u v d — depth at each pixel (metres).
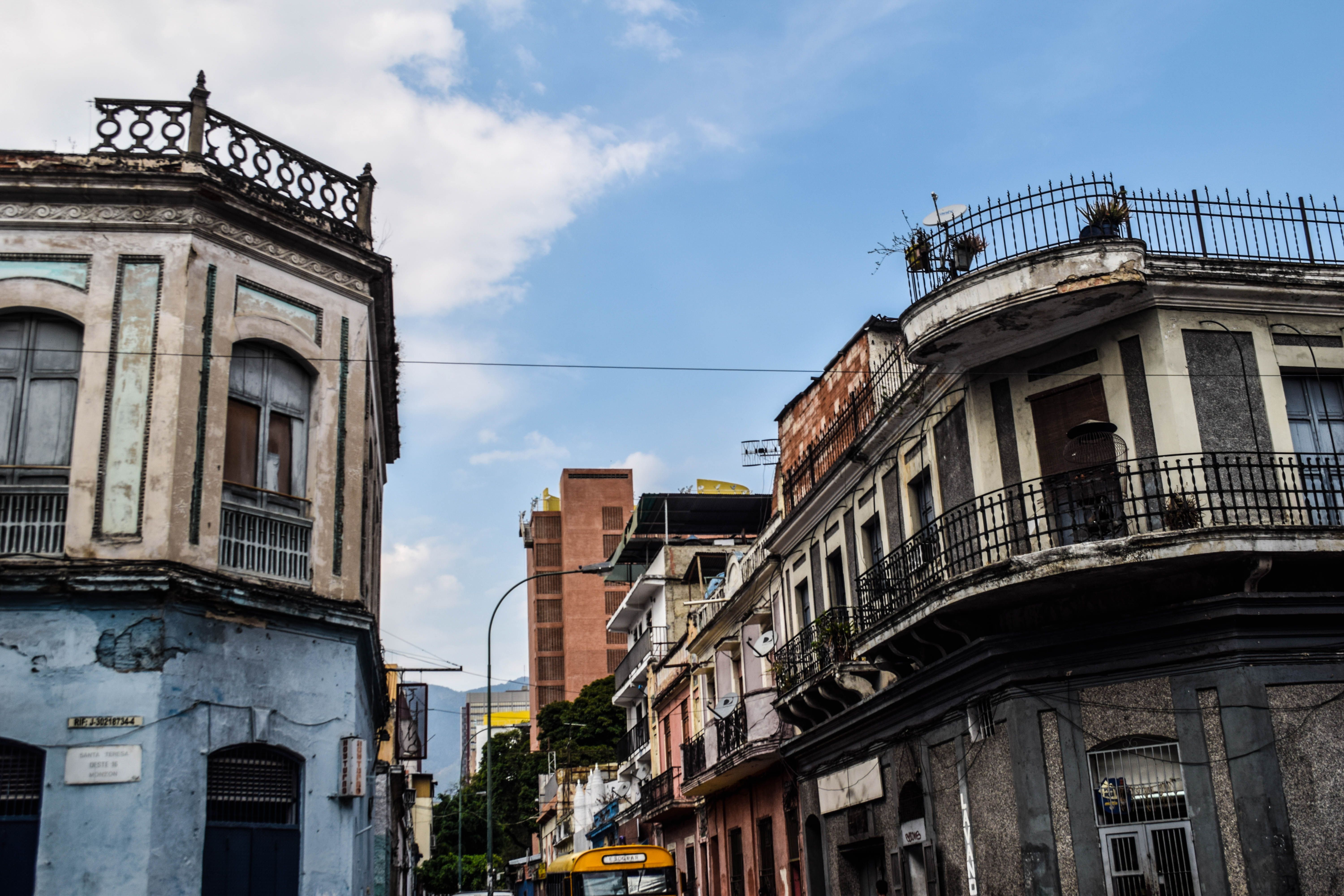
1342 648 12.63
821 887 21.53
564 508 96.25
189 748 11.59
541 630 94.69
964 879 15.15
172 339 12.46
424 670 26.20
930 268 15.99
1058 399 14.71
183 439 12.27
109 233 12.66
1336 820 12.04
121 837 10.95
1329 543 12.30
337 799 13.14
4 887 10.70
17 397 12.26
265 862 12.23
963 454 15.85
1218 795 12.31
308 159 14.62
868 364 20.80
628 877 24.25
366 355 14.79
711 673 30.88
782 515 24.61
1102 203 14.42
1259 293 14.15
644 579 41.56
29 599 11.36
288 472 13.71
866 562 19.66
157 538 11.85
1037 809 13.46
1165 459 13.05
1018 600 13.73
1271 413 13.83
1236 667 12.42
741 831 27.45
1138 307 14.05
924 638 15.23
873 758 18.61
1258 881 11.80
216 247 13.09
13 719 11.02
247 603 12.38
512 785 75.50
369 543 15.80
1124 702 13.16
